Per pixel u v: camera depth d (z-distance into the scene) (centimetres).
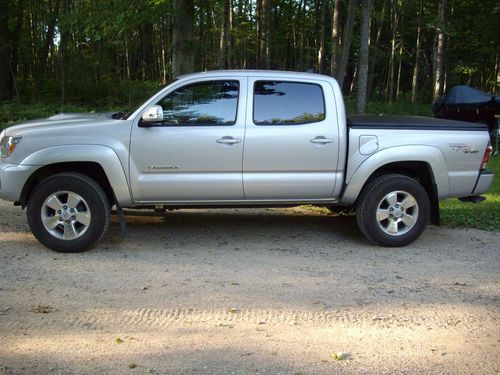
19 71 3028
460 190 631
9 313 413
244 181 591
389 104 2833
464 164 625
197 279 501
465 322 418
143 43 3559
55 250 572
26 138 564
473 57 3488
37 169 566
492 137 1764
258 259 568
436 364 350
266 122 591
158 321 406
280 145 589
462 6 2938
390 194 612
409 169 644
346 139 602
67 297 450
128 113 596
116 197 579
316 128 595
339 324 408
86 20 1351
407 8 3169
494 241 664
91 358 346
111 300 445
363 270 539
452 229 722
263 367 340
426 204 620
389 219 619
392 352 365
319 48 3186
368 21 1355
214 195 593
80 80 2795
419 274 531
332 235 673
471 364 351
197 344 370
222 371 334
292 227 709
